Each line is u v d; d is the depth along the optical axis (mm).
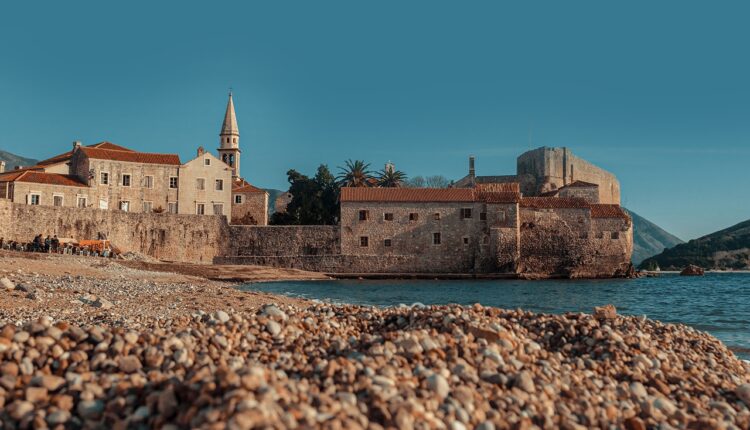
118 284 34375
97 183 89938
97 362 10422
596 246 94312
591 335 14852
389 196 94188
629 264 94500
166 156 97750
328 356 12281
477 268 91688
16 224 78000
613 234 94625
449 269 92562
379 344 11930
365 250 92625
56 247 69438
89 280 35719
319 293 55281
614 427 10180
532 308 42875
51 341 10977
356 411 8438
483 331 13227
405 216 93188
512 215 92188
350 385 9625
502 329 13766
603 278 93875
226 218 91938
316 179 119750
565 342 14680
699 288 72438
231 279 67938
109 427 8398
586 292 62531
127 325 16578
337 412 8289
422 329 13820
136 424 8297
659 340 16109
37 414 8453
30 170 92062
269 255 91938
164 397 8453
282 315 15484
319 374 10453
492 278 89875
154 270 64500
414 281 84438
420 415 8656
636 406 11328
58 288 27938
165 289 33500
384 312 18078
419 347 11758
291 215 113062
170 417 8281
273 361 11633
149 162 94062
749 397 12477
